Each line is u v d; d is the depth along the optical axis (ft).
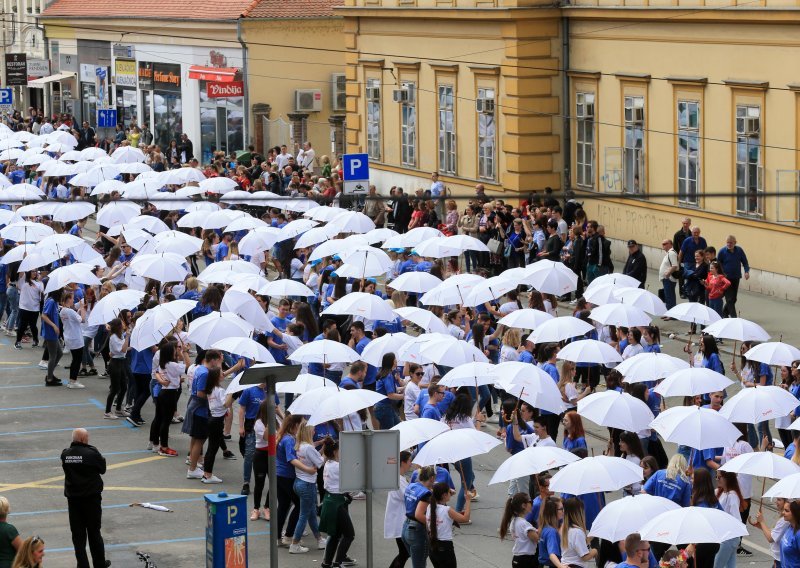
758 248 158.51
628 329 110.22
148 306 119.14
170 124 302.66
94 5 333.42
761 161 157.17
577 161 193.36
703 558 75.61
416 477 79.56
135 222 157.38
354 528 93.81
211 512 77.77
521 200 193.36
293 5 276.82
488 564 85.66
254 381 72.95
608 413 85.40
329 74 279.69
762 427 100.94
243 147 278.67
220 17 278.05
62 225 166.50
